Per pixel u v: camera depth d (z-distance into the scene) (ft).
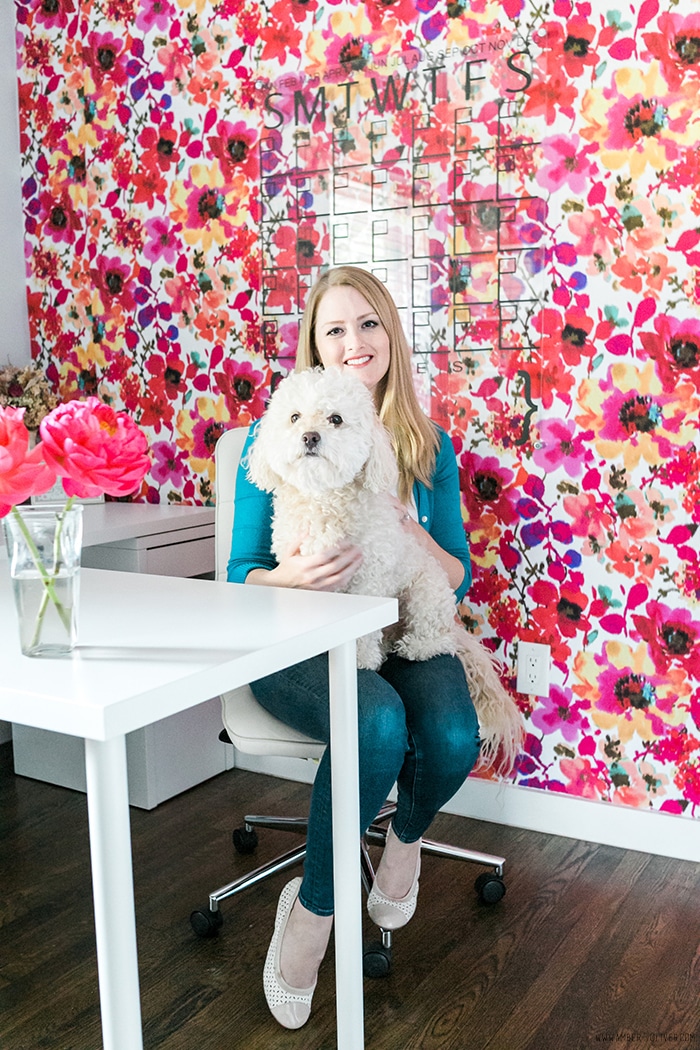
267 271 8.24
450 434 7.49
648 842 7.06
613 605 7.02
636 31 6.45
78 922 6.14
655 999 5.22
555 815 7.40
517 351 7.15
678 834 6.95
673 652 6.84
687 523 6.68
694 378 6.54
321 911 4.86
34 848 7.20
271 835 7.43
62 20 9.14
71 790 8.33
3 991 5.41
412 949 5.77
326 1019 5.15
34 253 9.70
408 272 7.52
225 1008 5.23
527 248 7.02
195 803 8.04
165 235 8.81
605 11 6.53
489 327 7.23
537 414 7.13
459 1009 5.16
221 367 8.64
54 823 7.65
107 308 9.29
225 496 6.45
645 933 5.91
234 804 7.99
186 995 5.35
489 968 5.55
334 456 4.93
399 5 7.30
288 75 7.89
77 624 3.66
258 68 8.05
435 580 5.79
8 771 8.81
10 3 9.39
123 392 9.32
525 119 6.90
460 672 5.82
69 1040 4.96
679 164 6.42
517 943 5.82
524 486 7.25
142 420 9.23
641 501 6.82
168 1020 5.12
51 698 2.97
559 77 6.75
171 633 3.76
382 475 5.21
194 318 8.73
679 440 6.64
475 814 7.75
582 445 6.99
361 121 7.57
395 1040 4.91
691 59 6.31
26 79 9.47
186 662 3.34
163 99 8.63
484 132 7.07
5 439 3.34
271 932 6.02
